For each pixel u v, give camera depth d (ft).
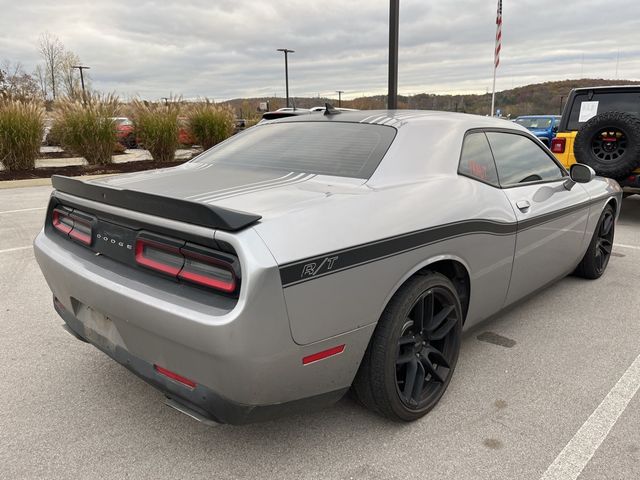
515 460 7.57
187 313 6.26
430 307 8.43
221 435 8.22
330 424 8.47
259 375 6.29
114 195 7.25
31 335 11.83
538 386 9.61
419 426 8.41
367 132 9.55
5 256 18.29
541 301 13.96
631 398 9.18
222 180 8.61
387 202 7.75
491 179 10.16
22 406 8.98
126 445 7.98
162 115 49.32
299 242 6.39
